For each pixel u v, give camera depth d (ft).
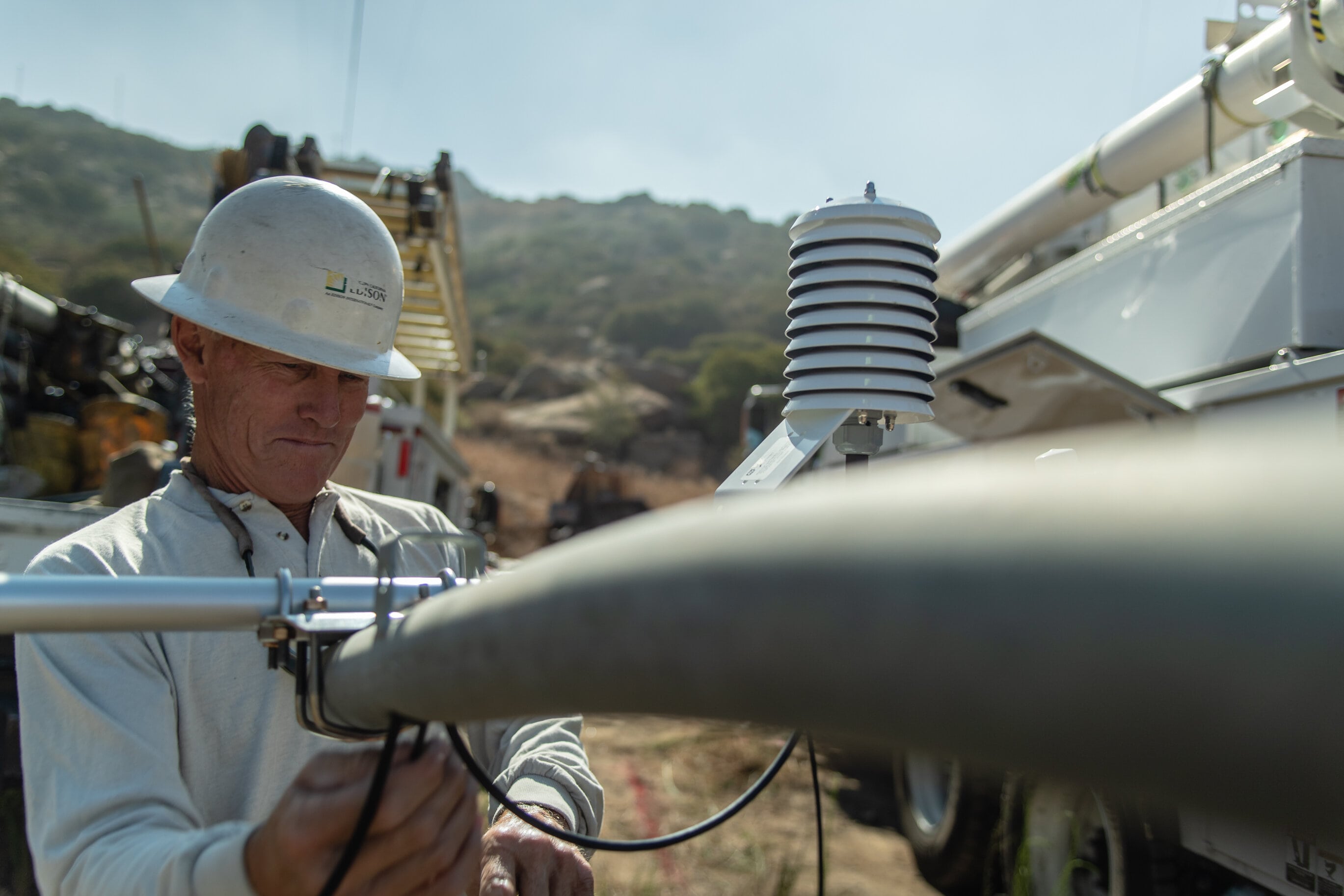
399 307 5.47
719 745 20.20
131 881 3.21
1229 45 12.45
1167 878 9.17
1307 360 8.52
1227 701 0.81
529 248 336.29
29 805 4.05
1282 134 12.69
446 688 1.89
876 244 3.93
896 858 15.15
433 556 6.15
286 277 4.99
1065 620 0.89
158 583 2.79
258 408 5.07
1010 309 15.23
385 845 2.59
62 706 4.12
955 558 1.01
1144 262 11.95
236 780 4.64
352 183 16.15
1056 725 0.91
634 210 404.77
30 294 19.85
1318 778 0.78
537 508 98.58
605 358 228.43
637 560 1.42
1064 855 10.87
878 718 1.08
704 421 158.51
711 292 282.36
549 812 4.89
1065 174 15.34
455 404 27.30
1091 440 6.79
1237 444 0.94
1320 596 0.77
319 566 5.26
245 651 4.73
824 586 1.11
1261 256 10.02
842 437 4.15
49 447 17.84
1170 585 0.84
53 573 4.55
